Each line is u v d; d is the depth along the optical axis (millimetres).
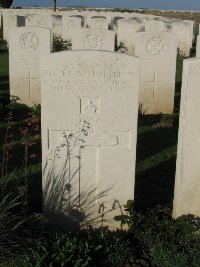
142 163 2461
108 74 1665
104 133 1725
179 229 1677
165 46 3346
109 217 1812
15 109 3363
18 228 1589
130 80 1670
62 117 1703
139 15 9070
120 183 1783
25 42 3383
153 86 3428
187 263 1468
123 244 1634
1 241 1492
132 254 1603
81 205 1796
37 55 3418
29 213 1854
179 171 1744
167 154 2600
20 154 2527
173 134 2977
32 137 2766
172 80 3428
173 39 3336
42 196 1864
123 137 1734
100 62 1652
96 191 1788
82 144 1734
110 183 1782
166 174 2334
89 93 1683
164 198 2068
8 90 4062
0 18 8789
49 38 3393
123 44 6164
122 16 8562
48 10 10281
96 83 1673
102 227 1746
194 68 1632
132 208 1749
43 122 1708
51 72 1660
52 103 1689
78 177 1770
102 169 1765
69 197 1788
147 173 2338
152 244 1603
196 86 1646
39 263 1391
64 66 1654
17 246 1497
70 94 1682
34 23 7164
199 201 1779
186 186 1762
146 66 3381
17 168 2320
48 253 1441
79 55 1646
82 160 1752
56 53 1646
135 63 1652
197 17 12188
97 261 1535
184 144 1709
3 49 6480
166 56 3369
